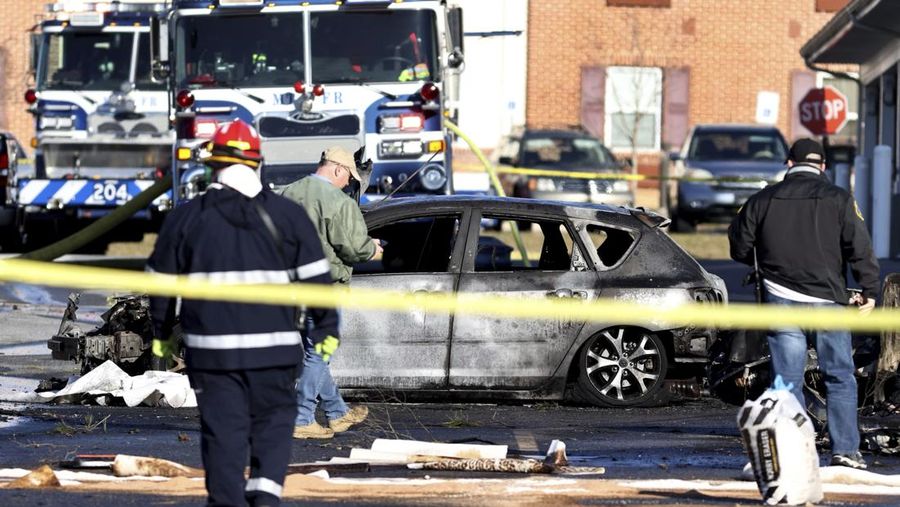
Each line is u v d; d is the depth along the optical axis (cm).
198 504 1694
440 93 3941
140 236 5784
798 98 9331
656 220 2634
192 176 3878
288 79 3916
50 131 5403
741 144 7300
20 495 1727
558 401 2627
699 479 1894
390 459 1939
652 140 9312
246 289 1422
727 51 9300
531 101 9206
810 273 1917
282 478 1440
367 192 3919
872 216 6003
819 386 2370
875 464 2042
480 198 2609
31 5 9206
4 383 2809
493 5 9162
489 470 1919
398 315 2525
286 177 3906
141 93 5406
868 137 6675
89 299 4372
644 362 2581
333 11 3925
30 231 5819
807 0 9312
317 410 2525
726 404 2630
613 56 9238
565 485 1831
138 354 2702
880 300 2367
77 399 2558
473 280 2547
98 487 1772
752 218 1955
